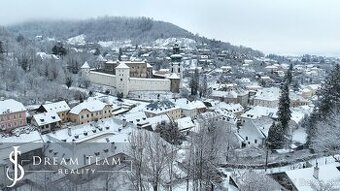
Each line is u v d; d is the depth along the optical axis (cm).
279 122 10156
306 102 18062
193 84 18462
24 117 11119
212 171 6725
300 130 11312
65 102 12619
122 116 11688
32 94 13900
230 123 11775
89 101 12750
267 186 5769
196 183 6272
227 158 8419
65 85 16675
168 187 6500
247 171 6700
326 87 9475
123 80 16938
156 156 6588
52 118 11388
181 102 14175
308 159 7656
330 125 7912
